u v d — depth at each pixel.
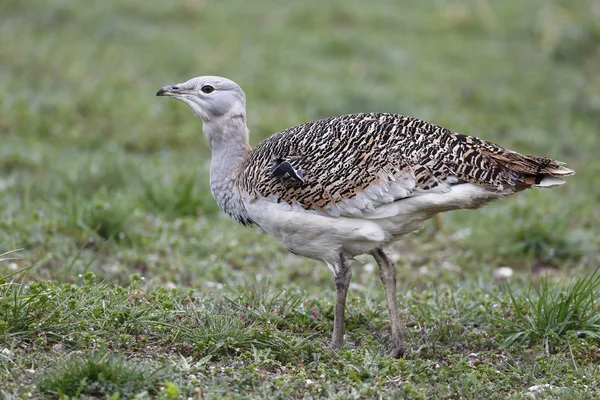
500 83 22.30
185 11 26.05
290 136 8.97
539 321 9.33
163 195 14.48
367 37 24.78
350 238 8.73
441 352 9.02
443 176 8.42
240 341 8.50
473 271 12.70
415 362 8.46
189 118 18.59
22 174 15.29
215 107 9.55
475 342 9.27
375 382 7.94
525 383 8.30
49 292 8.82
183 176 14.91
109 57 21.89
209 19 25.88
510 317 9.87
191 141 17.78
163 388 7.40
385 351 9.01
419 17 27.36
